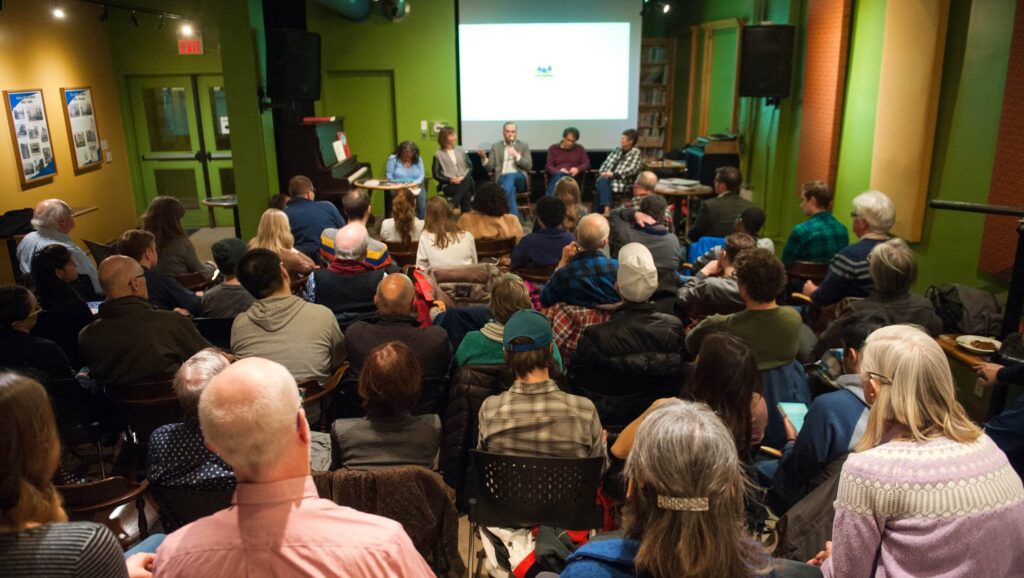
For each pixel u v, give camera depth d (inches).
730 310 134.2
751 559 44.5
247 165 256.4
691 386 82.9
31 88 269.0
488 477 80.8
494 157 332.2
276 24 334.0
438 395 109.5
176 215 175.3
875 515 56.0
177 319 108.4
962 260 162.1
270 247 165.9
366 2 312.5
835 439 74.5
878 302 113.2
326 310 115.6
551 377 100.1
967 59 159.3
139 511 93.0
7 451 41.4
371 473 71.1
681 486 41.7
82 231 304.3
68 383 109.1
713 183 301.0
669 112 397.7
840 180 226.4
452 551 78.2
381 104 350.3
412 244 191.2
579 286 126.6
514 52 361.4
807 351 117.9
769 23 249.1
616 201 325.4
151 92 339.9
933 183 173.5
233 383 42.0
